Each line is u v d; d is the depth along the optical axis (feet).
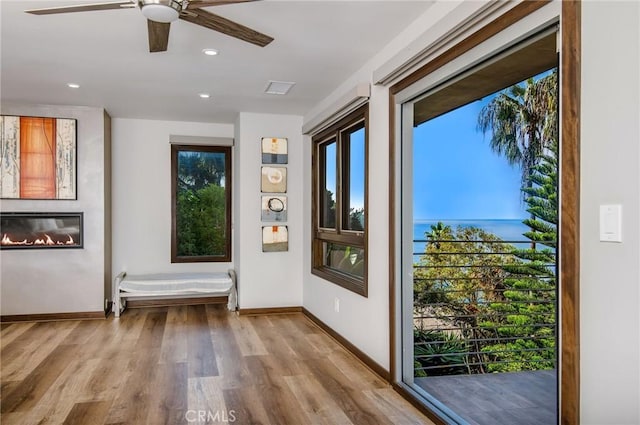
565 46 5.52
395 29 9.89
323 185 17.28
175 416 8.89
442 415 8.62
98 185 17.44
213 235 20.68
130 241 19.54
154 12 6.87
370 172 11.94
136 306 19.47
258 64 12.24
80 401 9.57
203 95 15.47
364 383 10.74
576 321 5.41
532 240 13.32
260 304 18.48
